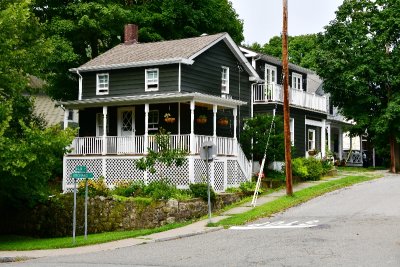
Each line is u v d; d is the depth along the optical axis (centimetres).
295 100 3675
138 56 3192
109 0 3694
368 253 1334
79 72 3309
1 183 2172
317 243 1497
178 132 2970
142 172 2752
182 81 2983
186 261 1331
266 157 3030
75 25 3475
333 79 3991
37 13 3619
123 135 3155
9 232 2572
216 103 2859
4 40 2097
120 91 3181
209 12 4366
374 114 4003
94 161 2906
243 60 3409
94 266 1316
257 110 3562
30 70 2350
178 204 2292
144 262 1347
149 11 4016
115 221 2342
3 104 2045
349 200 2425
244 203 2489
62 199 2458
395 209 2109
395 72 3825
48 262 1441
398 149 4041
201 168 2689
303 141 3791
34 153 2017
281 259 1297
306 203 2417
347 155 5134
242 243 1565
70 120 4672
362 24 3975
